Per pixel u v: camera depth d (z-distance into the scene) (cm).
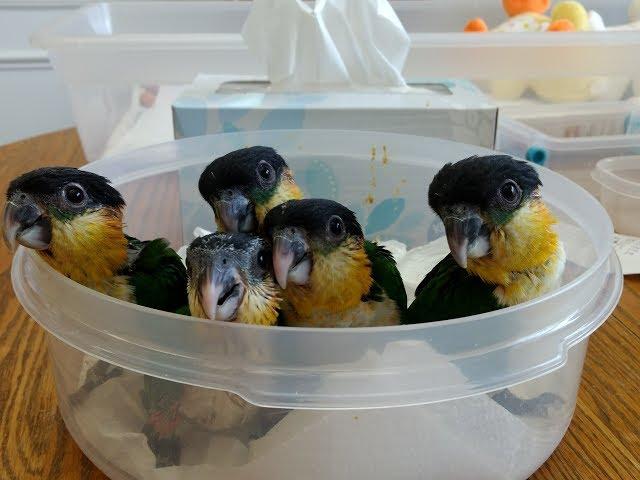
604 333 84
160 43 119
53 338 60
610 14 191
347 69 110
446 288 67
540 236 62
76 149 149
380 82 109
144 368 50
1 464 62
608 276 61
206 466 55
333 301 65
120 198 67
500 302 64
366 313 67
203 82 114
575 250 71
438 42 118
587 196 69
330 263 63
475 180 59
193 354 49
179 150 92
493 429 55
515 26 167
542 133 129
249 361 48
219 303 55
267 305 59
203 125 99
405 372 48
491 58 120
